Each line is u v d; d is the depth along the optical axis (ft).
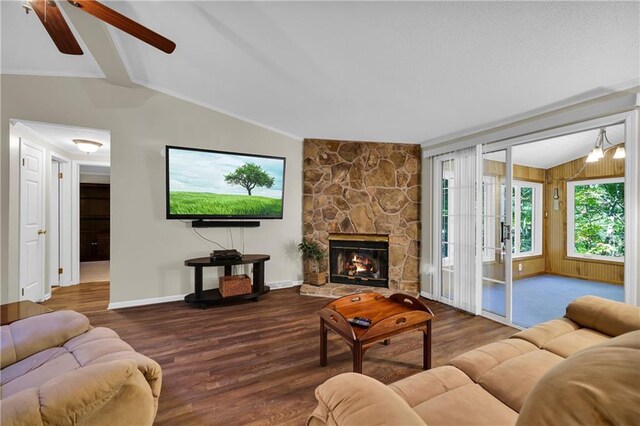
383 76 8.46
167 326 9.40
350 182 14.19
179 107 12.01
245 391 6.02
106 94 10.93
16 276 10.23
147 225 11.55
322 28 6.79
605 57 6.43
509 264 10.07
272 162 13.48
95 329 5.88
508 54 6.68
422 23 6.08
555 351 4.98
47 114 10.19
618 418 1.61
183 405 5.57
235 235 13.16
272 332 8.97
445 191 12.91
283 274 14.21
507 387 3.97
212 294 11.69
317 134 14.02
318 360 7.30
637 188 7.22
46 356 4.90
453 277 12.11
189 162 11.87
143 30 5.61
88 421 3.25
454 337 8.85
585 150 15.96
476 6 5.42
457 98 9.09
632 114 7.27
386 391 3.02
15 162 10.13
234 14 6.83
